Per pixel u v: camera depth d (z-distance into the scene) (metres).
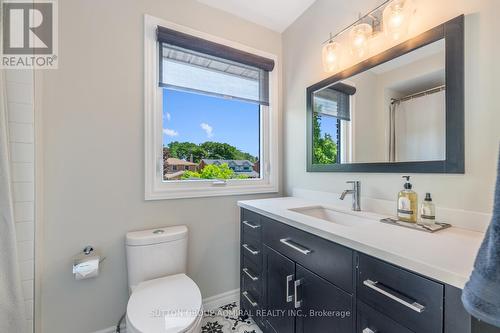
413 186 1.06
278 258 1.17
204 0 1.61
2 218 1.02
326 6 1.54
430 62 1.00
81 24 1.29
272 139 1.94
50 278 1.22
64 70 1.25
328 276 0.86
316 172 1.62
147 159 1.46
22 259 1.15
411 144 1.06
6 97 1.11
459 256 0.62
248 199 1.83
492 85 0.82
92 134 1.31
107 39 1.35
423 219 0.94
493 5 0.82
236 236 1.78
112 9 1.36
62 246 1.25
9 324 1.03
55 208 1.23
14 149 1.13
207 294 1.67
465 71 0.89
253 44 1.84
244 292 1.53
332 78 1.49
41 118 1.20
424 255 0.62
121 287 1.39
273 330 1.21
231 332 1.43
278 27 1.91
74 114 1.27
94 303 1.32
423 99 1.02
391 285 0.65
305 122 1.73
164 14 1.51
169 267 1.37
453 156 0.91
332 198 1.50
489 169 0.82
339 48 1.43
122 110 1.39
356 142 1.33
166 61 1.53
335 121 1.47
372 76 1.24
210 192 1.67
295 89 1.83
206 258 1.67
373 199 1.24
